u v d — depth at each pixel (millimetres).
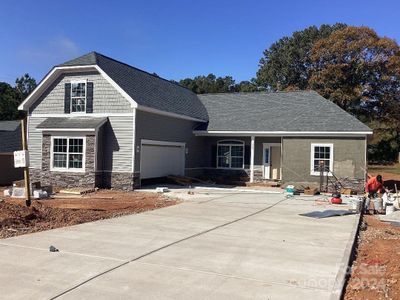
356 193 22984
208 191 21984
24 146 13141
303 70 54188
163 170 24828
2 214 10961
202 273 7203
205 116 28547
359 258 8812
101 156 22266
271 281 6863
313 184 24234
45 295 5938
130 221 12234
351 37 43188
